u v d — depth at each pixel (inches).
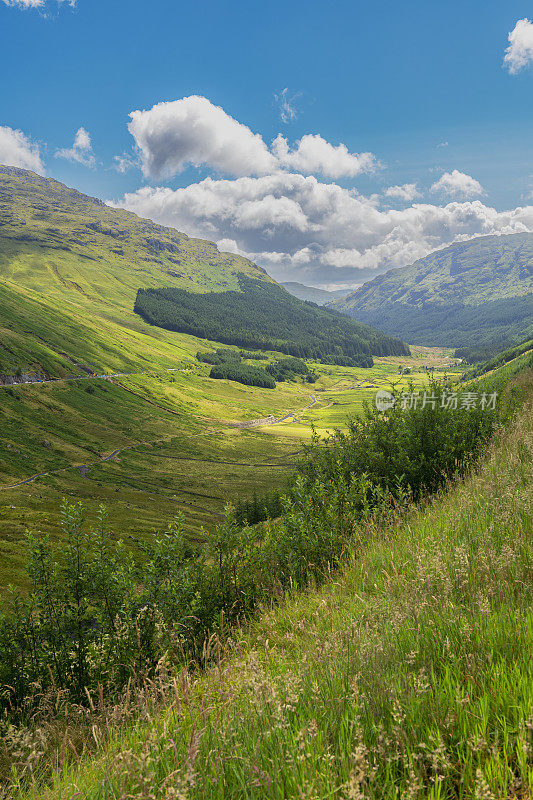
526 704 71.7
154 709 113.2
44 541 237.6
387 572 167.2
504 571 129.0
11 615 219.6
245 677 99.7
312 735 73.2
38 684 173.0
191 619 211.6
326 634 129.3
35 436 7116.1
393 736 74.0
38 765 114.7
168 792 64.6
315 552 256.8
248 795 71.1
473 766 67.7
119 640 196.7
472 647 96.5
